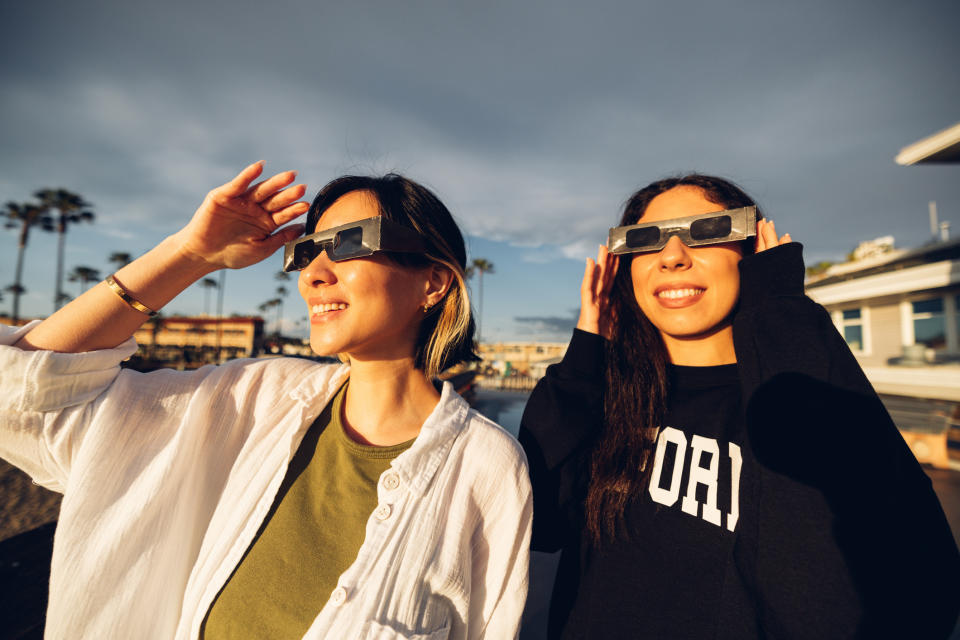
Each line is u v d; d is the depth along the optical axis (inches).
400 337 43.4
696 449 47.3
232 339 1898.4
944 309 390.9
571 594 49.2
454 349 46.2
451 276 46.8
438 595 34.4
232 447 43.6
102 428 35.5
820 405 38.0
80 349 36.3
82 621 33.5
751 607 36.5
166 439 39.1
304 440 42.3
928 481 37.0
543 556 151.6
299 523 36.5
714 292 49.1
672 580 41.8
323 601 33.2
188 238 38.1
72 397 34.8
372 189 43.8
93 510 34.6
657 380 52.9
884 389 375.2
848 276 494.9
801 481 36.4
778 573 34.8
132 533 35.2
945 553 34.1
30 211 1665.8
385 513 34.8
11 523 163.9
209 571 36.1
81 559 33.9
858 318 471.8
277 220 39.2
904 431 255.0
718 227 48.5
